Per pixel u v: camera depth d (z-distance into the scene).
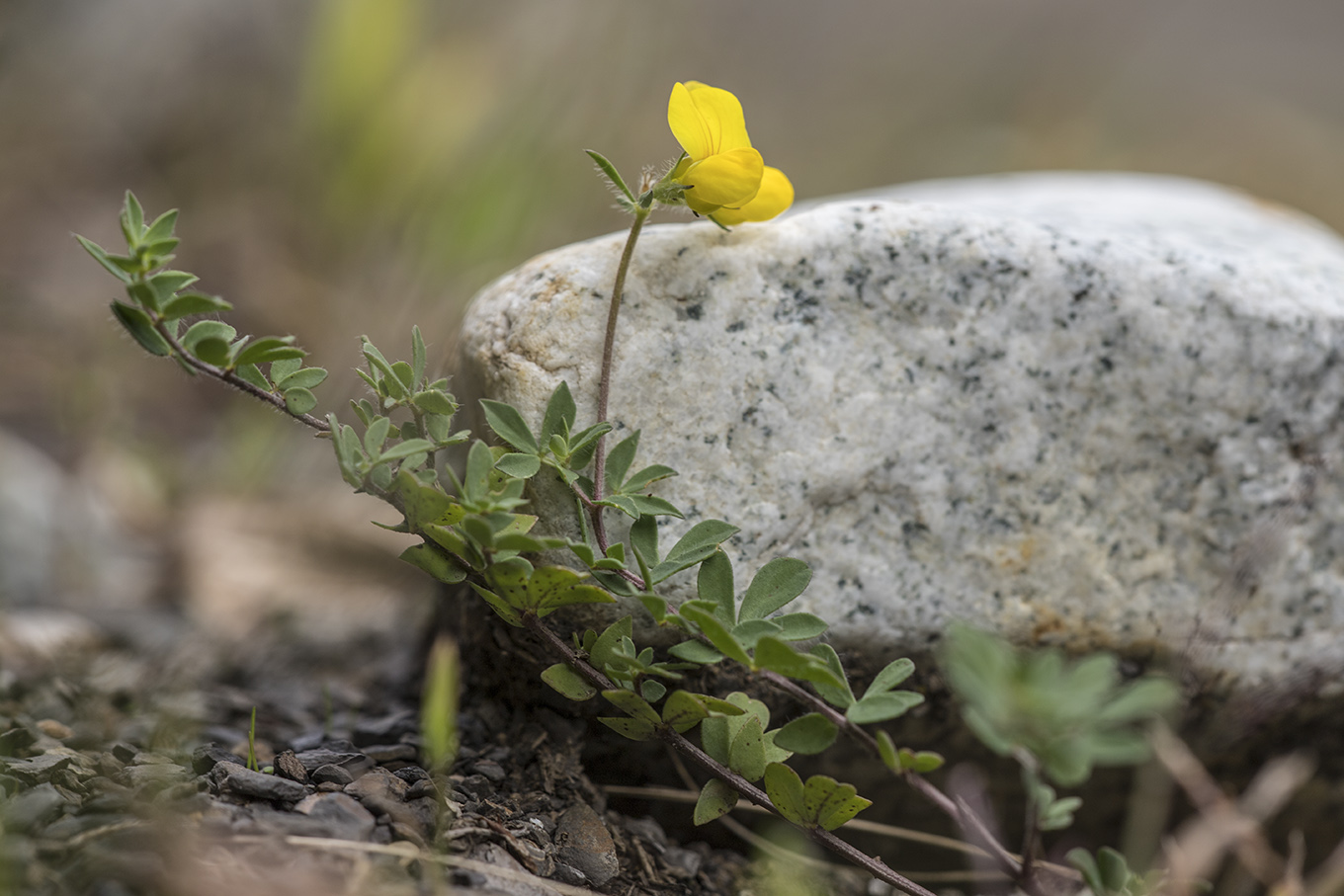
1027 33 1.53
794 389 0.46
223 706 0.50
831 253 0.46
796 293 0.46
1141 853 0.48
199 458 0.84
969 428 0.47
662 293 0.46
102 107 1.16
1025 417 0.47
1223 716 0.48
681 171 0.45
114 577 0.67
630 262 0.46
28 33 1.15
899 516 0.47
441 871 0.44
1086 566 0.47
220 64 1.21
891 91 1.47
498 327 0.46
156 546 0.72
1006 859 0.44
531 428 0.45
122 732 0.48
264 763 0.46
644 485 0.45
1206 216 0.52
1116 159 1.39
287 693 0.51
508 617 0.45
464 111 0.94
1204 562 0.47
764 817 0.47
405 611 0.57
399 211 0.92
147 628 0.56
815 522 0.46
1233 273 0.47
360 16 0.92
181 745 0.47
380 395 0.45
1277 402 0.47
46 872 0.43
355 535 0.71
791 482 0.46
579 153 1.00
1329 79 1.73
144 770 0.45
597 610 0.46
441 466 0.47
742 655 0.44
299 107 1.03
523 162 0.93
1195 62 1.68
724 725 0.45
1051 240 0.47
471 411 0.46
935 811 0.48
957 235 0.47
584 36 1.05
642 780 0.47
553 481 0.45
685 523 0.46
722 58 1.41
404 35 0.94
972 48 1.52
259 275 0.97
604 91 1.05
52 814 0.44
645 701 0.44
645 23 1.13
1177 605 0.47
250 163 1.12
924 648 0.47
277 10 1.22
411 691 0.51
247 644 0.55
